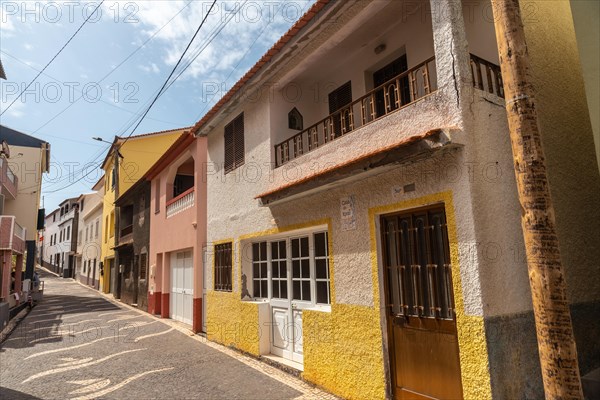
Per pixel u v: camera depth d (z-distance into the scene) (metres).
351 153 5.36
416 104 4.48
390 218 4.83
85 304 18.95
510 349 3.73
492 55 4.94
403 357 4.52
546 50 5.18
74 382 6.34
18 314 15.67
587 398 4.08
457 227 3.90
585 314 4.62
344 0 5.04
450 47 4.12
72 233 41.06
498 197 4.02
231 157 8.73
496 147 4.13
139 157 22.75
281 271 7.30
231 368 6.86
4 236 15.02
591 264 4.85
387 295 4.76
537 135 2.53
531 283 2.46
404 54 6.12
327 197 5.71
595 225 5.05
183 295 12.41
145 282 15.84
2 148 17.55
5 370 7.20
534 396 3.79
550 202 2.46
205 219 10.82
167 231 13.35
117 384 6.18
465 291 3.79
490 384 3.52
